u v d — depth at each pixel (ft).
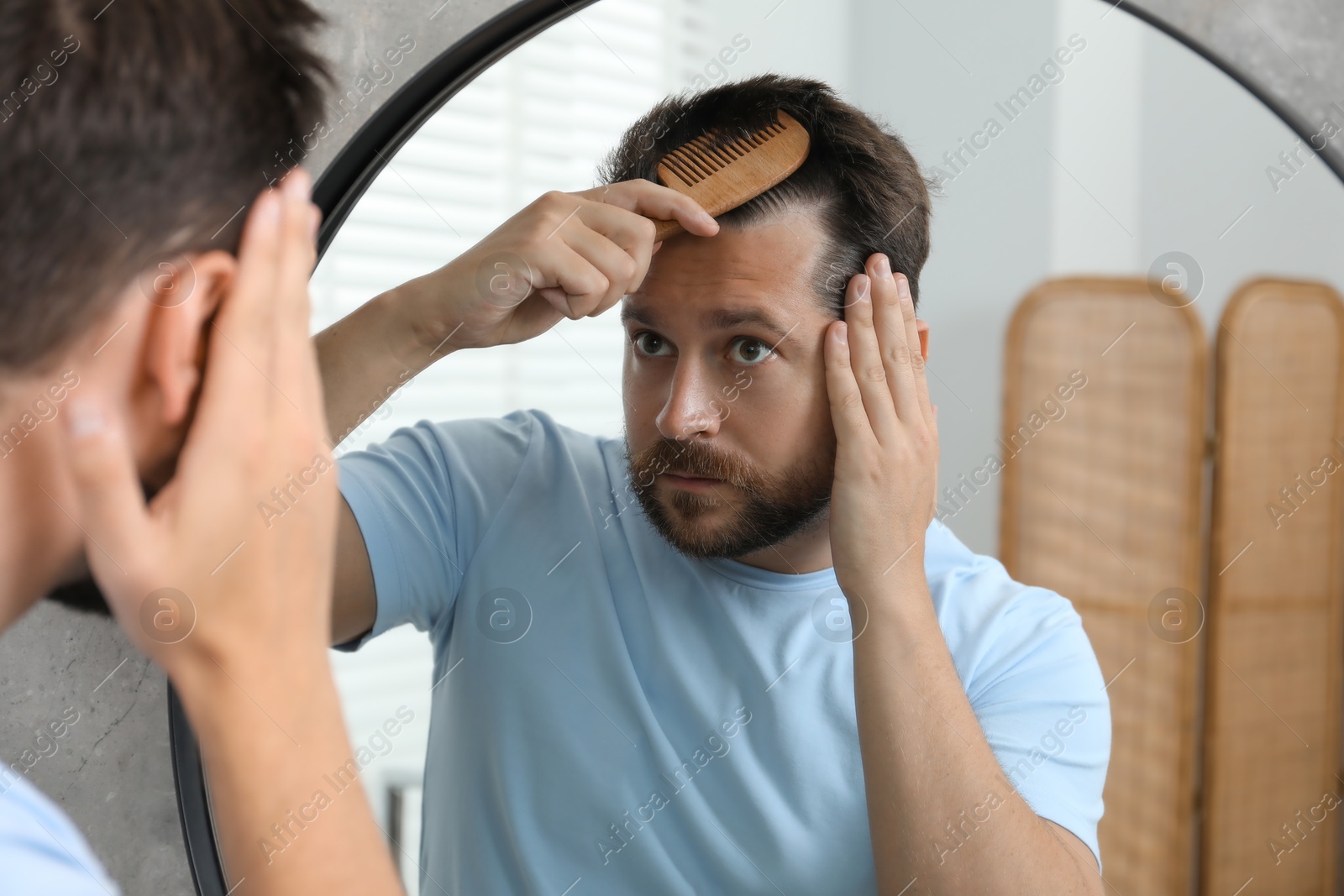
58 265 0.86
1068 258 6.09
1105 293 6.11
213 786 0.98
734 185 2.13
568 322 4.28
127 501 0.91
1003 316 6.19
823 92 2.33
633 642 2.57
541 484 2.75
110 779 2.24
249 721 0.97
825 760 2.43
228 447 0.96
